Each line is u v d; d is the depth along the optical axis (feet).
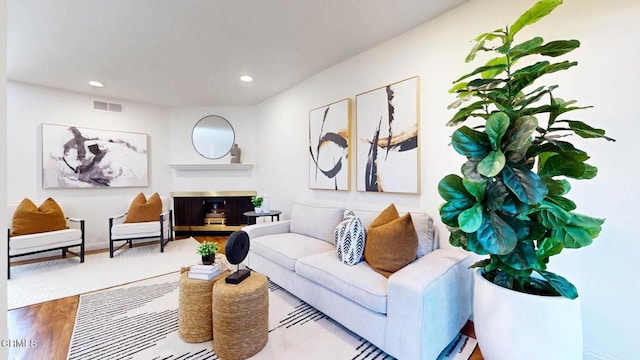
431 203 7.39
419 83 7.51
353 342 5.90
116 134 14.15
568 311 3.84
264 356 5.44
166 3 6.51
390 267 6.07
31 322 6.72
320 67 10.46
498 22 6.15
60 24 7.36
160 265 11.03
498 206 4.12
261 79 11.69
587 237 4.01
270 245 8.63
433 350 4.94
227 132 16.21
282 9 6.79
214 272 6.15
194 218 16.34
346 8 6.77
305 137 11.92
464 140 4.31
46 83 11.91
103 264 11.14
